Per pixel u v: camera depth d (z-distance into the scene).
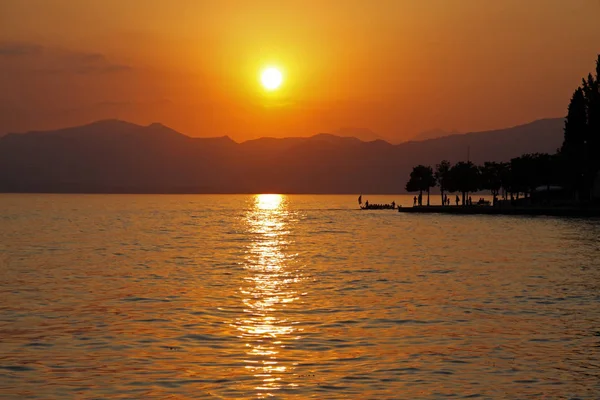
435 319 48.97
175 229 184.12
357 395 30.98
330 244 128.38
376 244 127.50
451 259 97.06
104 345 40.62
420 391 31.50
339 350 39.38
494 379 33.47
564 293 61.91
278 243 131.50
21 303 55.97
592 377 33.81
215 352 38.94
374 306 54.84
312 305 55.41
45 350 39.31
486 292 62.75
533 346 40.34
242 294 61.69
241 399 30.45
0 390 31.67
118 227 194.25
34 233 162.88
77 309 53.06
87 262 92.44
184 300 57.91
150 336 43.12
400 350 39.34
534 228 169.12
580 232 153.75
